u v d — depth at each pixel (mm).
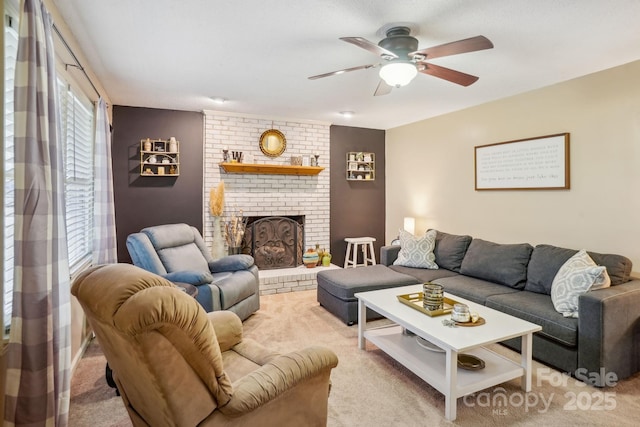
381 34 2377
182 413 1157
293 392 1484
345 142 5543
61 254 1729
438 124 4828
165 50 2652
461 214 4504
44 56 1580
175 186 4551
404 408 2090
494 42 2492
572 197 3311
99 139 3131
